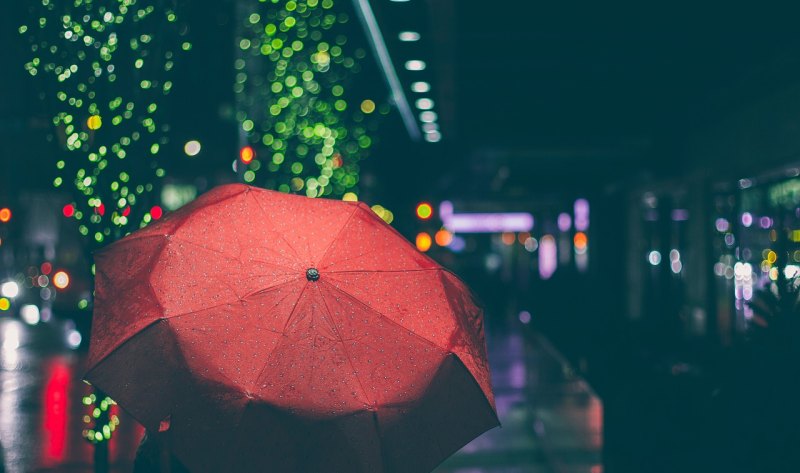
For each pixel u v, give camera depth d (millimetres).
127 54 6418
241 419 3074
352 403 3156
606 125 19703
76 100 6363
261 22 13680
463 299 3738
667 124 18875
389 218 26797
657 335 18734
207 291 3289
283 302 3285
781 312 5848
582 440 7516
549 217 45031
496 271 45406
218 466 3088
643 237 24016
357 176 23188
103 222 6434
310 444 3146
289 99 15922
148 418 3115
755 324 5941
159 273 3346
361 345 3275
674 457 6285
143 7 6477
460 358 3398
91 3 6359
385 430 3215
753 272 14633
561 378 8711
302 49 15898
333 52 17250
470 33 12164
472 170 32844
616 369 12531
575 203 36250
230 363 3133
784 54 12195
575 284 30797
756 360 5727
